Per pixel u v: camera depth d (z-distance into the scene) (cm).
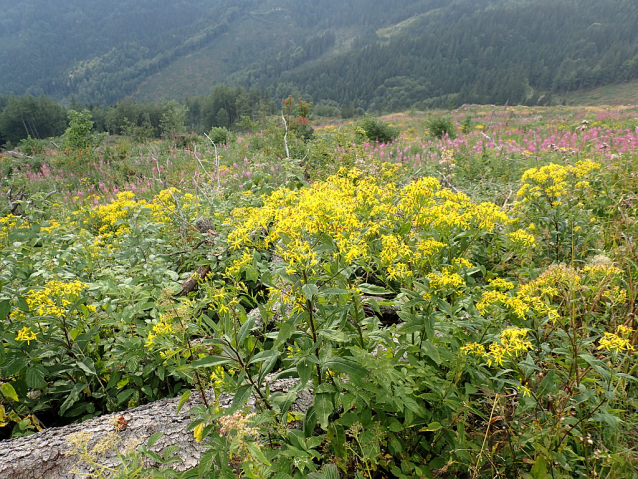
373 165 555
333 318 201
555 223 357
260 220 229
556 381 192
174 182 821
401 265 204
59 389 246
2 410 232
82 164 1255
